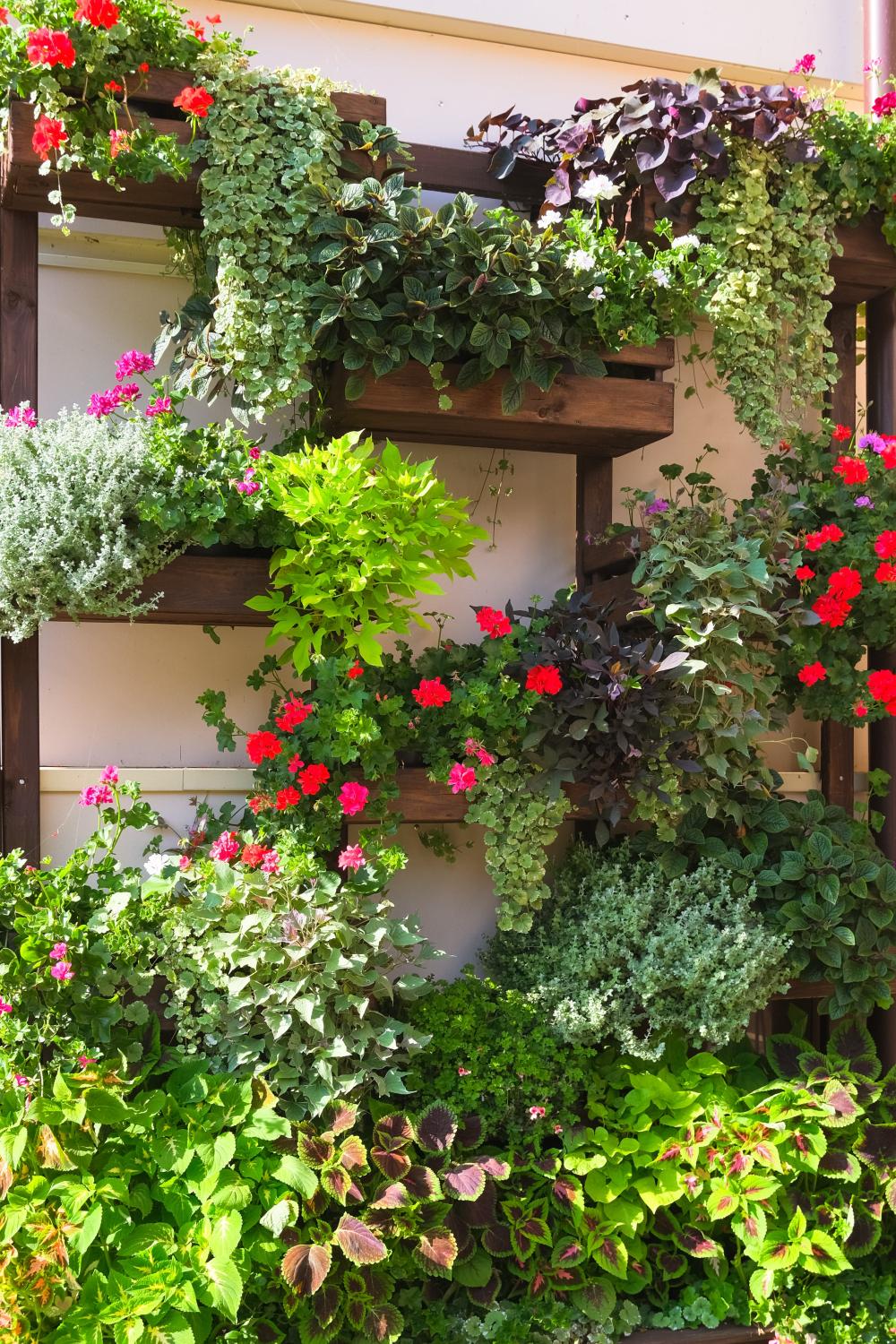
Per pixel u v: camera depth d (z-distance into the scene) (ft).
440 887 10.28
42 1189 6.95
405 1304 7.91
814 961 9.44
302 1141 7.39
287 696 9.29
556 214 8.98
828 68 11.78
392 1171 7.55
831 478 9.98
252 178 7.97
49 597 7.78
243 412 8.34
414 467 8.55
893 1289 8.84
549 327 8.70
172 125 8.00
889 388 10.84
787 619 9.49
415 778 8.91
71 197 8.22
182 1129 7.41
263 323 8.04
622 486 11.21
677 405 11.45
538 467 10.90
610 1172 8.41
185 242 9.07
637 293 9.02
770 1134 8.62
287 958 7.66
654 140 9.12
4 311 8.31
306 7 9.95
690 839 9.41
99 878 8.26
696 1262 9.01
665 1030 8.75
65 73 7.67
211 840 8.93
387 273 8.31
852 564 9.61
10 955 7.38
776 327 9.37
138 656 9.68
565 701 8.83
